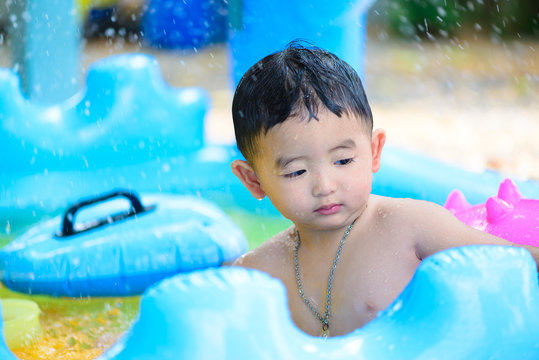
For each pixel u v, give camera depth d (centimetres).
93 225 240
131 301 216
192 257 230
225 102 649
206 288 92
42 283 222
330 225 150
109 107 361
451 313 102
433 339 101
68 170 346
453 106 646
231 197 328
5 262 230
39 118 348
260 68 153
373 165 164
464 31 998
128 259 226
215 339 89
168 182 344
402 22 1020
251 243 267
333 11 338
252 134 152
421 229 154
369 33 1019
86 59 933
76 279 222
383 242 155
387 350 100
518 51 897
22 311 186
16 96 347
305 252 162
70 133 350
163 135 360
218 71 848
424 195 302
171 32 1007
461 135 535
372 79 782
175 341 90
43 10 520
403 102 667
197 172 349
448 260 107
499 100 663
